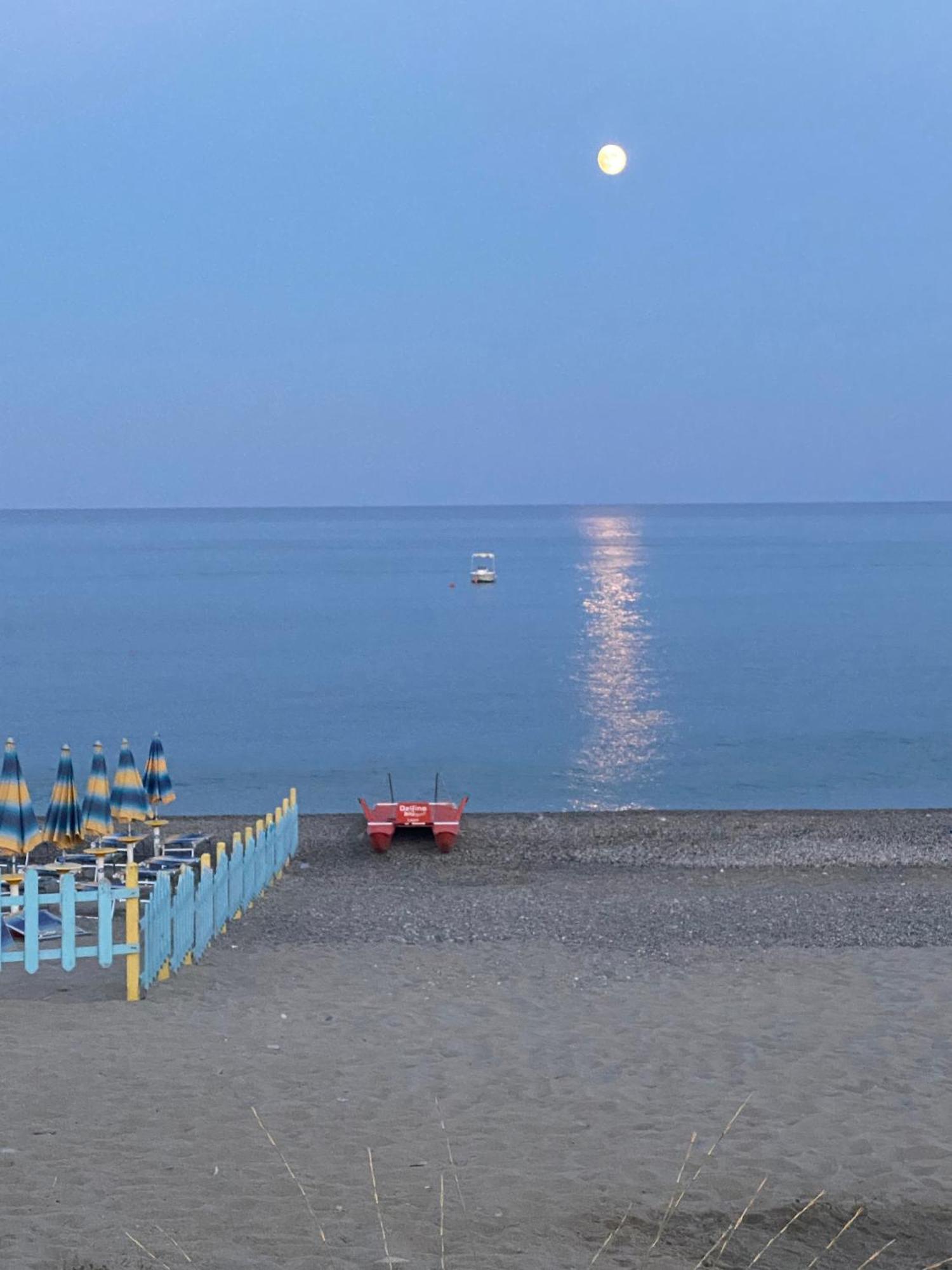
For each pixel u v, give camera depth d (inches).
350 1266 201.8
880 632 2768.2
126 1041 363.9
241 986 448.5
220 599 3838.6
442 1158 270.8
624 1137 289.9
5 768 540.1
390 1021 401.4
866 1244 228.4
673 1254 218.2
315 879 746.2
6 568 5733.3
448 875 770.2
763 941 545.0
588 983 460.1
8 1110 293.0
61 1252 204.5
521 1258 209.0
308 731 1585.9
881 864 808.3
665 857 828.6
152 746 739.4
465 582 4628.4
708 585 4340.6
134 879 433.7
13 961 440.8
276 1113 300.7
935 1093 327.3
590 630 2859.3
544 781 1280.8
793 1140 289.0
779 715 1685.5
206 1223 222.2
